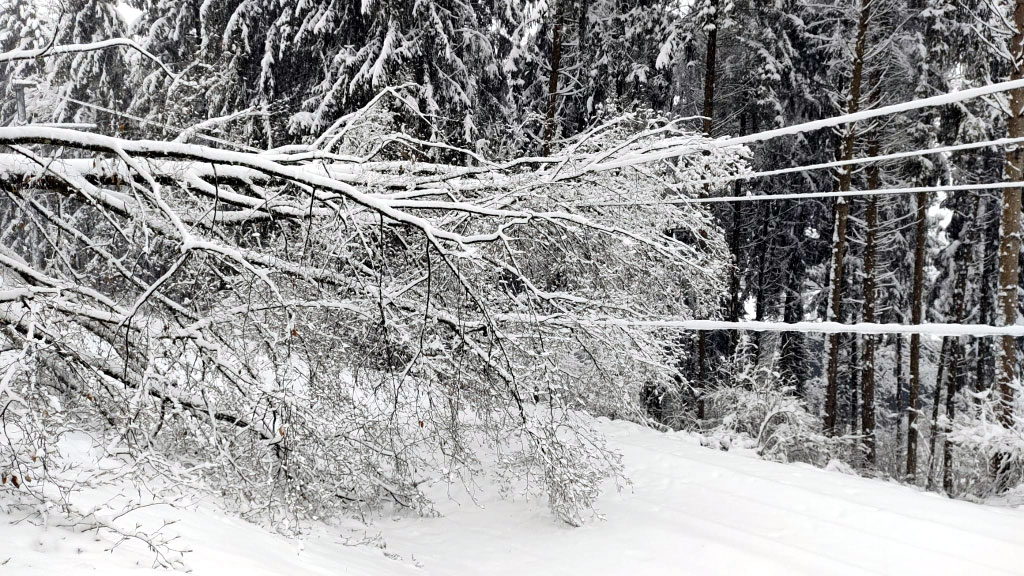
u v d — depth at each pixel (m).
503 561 6.48
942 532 6.43
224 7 13.43
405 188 6.38
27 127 3.85
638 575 6.09
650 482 8.34
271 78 12.80
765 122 19.78
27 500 3.79
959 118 16.19
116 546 3.28
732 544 6.50
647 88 18.17
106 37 10.50
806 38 19.47
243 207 6.18
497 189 6.75
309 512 6.02
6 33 10.05
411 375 6.41
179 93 6.88
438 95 12.42
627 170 7.02
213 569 3.37
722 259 10.17
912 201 20.86
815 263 23.22
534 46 19.11
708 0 16.23
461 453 7.07
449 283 6.66
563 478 6.39
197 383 4.88
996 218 20.38
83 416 4.77
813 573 5.96
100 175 4.89
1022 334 3.88
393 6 11.56
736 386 15.51
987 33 14.72
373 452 6.76
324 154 5.16
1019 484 10.49
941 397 25.02
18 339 4.27
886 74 17.62
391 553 6.21
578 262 7.16
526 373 6.47
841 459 14.17
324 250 6.14
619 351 7.54
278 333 5.85
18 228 4.99
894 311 22.94
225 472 4.75
